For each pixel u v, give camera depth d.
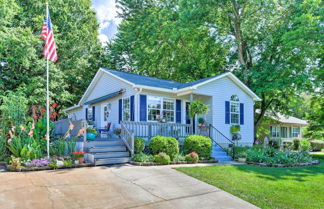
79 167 9.03
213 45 22.80
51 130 11.52
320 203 5.75
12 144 9.35
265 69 19.22
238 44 21.66
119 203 5.38
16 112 10.84
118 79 15.23
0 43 14.98
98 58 28.64
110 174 7.98
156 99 13.84
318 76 17.39
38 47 18.50
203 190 6.53
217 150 13.97
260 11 20.94
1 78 16.84
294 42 16.03
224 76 15.81
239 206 5.46
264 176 8.36
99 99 16.02
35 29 18.81
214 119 15.12
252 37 21.64
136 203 5.42
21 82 17.36
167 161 10.23
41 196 5.61
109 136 15.18
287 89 19.95
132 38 27.31
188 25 20.92
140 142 10.82
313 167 10.91
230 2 20.50
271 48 20.16
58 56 21.44
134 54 28.62
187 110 15.31
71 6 22.44
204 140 12.05
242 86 16.73
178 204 5.45
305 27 15.59
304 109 32.12
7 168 8.46
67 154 10.35
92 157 9.58
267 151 12.48
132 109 13.41
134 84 12.70
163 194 6.09
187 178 7.73
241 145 16.39
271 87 17.98
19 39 15.71
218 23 22.91
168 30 22.89
